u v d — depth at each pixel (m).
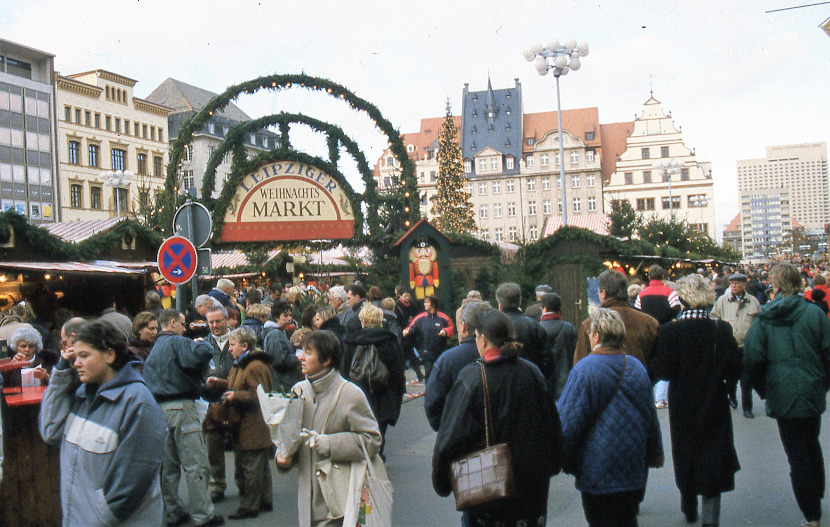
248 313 9.09
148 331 6.81
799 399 5.63
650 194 88.69
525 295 18.67
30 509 5.81
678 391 5.74
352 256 18.31
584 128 96.25
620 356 4.59
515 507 4.03
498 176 97.12
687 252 34.19
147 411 3.71
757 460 7.84
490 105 99.88
